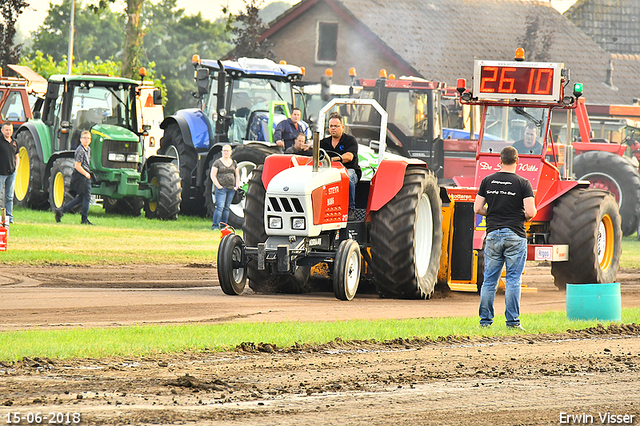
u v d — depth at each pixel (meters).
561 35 143.00
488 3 143.62
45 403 17.50
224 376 20.30
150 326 26.61
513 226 28.75
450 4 141.75
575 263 42.28
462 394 19.39
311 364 21.95
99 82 77.75
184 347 23.22
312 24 136.00
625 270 54.31
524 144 42.28
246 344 23.72
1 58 132.12
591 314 31.27
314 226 35.50
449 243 40.78
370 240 37.66
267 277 38.22
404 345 24.94
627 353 24.70
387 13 136.50
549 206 42.94
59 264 46.00
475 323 29.31
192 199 77.25
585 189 43.66
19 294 35.00
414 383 20.30
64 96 77.12
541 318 31.44
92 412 16.91
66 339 23.81
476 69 41.81
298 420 16.86
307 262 36.09
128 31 130.88
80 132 77.94
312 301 35.38
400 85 76.31
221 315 30.25
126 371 20.52
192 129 76.44
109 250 52.06
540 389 20.09
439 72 129.50
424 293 37.94
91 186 75.25
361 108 76.44
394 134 76.12
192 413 17.05
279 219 35.72
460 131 81.69
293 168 37.00
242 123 74.75
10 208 64.62
